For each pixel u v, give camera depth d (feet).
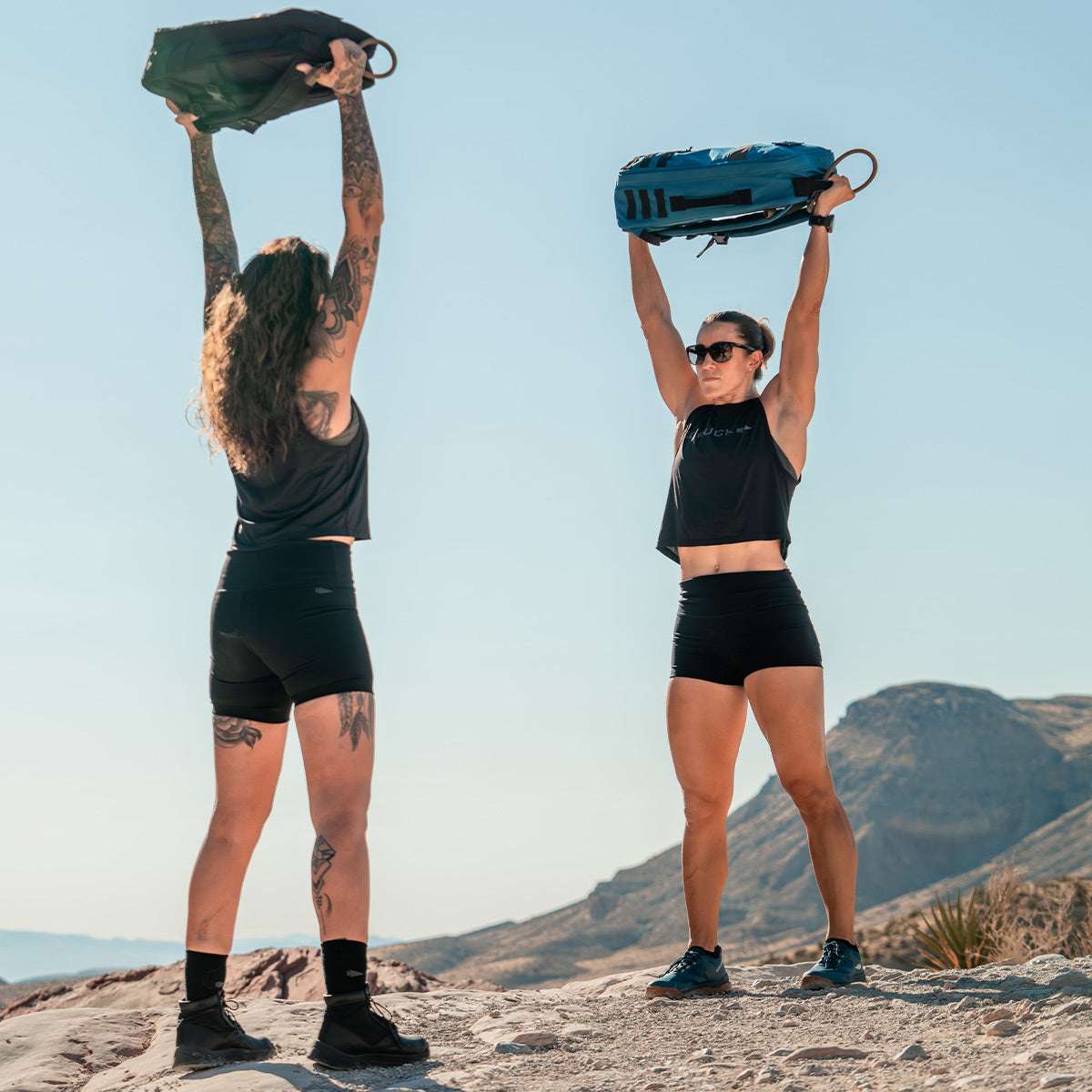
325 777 12.03
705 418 17.10
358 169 12.53
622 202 17.15
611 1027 13.87
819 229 16.67
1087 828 625.00
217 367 12.30
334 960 11.66
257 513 12.35
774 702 15.99
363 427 12.69
